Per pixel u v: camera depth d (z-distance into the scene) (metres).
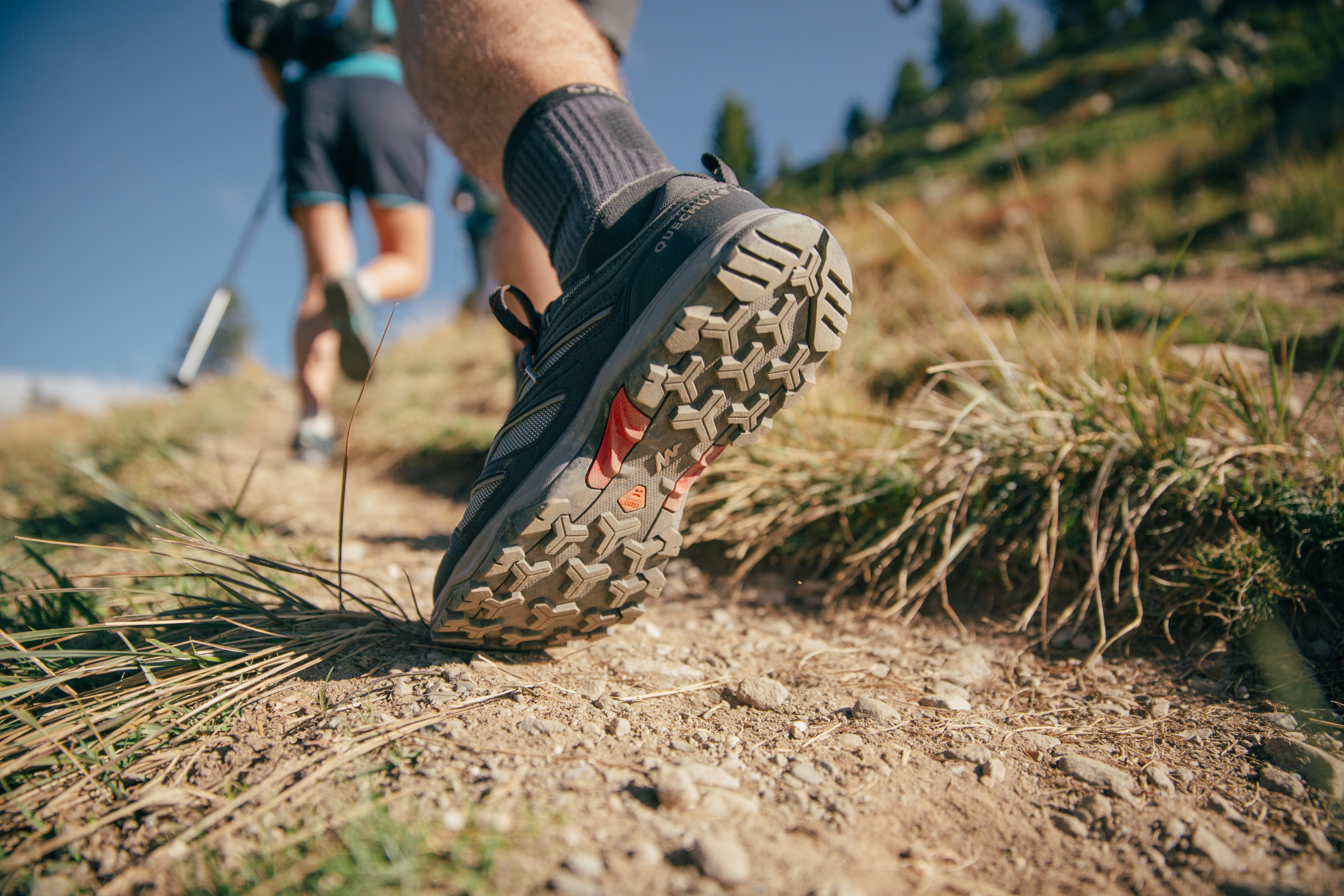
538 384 1.07
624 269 1.03
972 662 1.35
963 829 0.86
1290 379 1.77
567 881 0.68
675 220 1.00
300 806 0.81
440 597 1.13
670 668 1.28
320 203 2.89
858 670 1.34
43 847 0.78
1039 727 1.11
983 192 9.21
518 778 0.86
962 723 1.12
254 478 2.95
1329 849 0.82
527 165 1.21
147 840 0.79
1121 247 5.54
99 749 0.94
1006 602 1.58
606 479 1.00
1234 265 4.07
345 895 0.64
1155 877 0.78
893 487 1.73
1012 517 1.63
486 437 3.05
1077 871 0.79
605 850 0.74
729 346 0.96
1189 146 6.62
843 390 2.45
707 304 0.93
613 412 0.98
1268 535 1.42
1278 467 1.52
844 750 1.01
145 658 1.11
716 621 1.62
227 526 1.72
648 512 1.06
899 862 0.78
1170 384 1.78
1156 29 20.17
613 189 1.11
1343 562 1.34
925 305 3.56
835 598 1.69
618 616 1.17
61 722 0.98
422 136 3.07
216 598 1.49
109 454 3.33
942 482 1.71
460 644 1.20
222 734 0.97
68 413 5.78
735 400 1.03
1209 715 1.13
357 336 2.64
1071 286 2.01
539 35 1.21
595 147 1.15
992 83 22.09
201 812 0.82
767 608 1.69
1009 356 2.24
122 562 1.82
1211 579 1.35
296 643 1.19
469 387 4.10
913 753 1.01
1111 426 1.64
